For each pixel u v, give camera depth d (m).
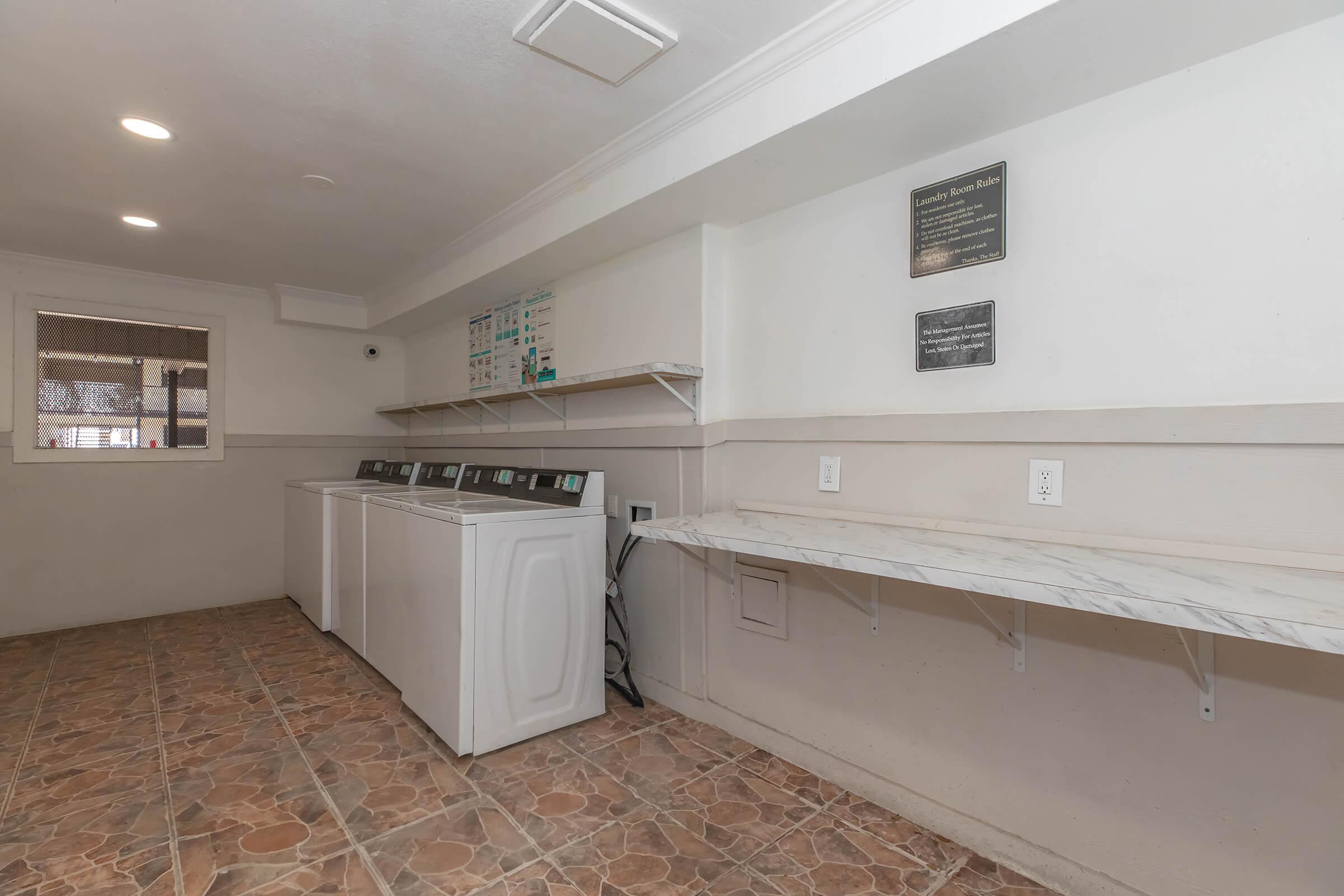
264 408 4.40
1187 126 1.47
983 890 1.58
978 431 1.77
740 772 2.15
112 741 2.33
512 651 2.31
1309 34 1.32
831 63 1.65
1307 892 1.28
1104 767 1.53
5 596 3.57
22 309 3.58
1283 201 1.35
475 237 3.17
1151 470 1.50
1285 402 1.35
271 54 1.73
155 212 2.86
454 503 2.59
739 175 2.05
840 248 2.16
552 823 1.84
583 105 2.01
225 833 1.78
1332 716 1.25
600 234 2.63
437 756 2.23
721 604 2.47
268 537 4.42
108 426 3.86
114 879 1.59
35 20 1.57
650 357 2.74
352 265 3.70
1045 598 1.13
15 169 2.42
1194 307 1.46
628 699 2.76
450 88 1.91
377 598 2.91
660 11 1.58
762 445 2.36
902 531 1.82
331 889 1.56
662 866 1.66
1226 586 1.11
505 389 3.48
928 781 1.86
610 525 2.96
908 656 1.90
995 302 1.79
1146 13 1.28
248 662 3.17
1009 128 1.76
